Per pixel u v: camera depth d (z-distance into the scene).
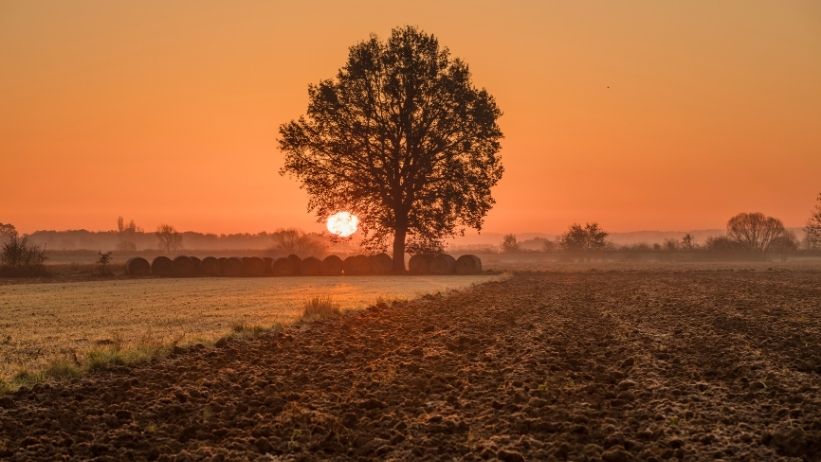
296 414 10.69
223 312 25.11
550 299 32.41
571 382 12.80
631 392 11.93
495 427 10.01
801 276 56.47
